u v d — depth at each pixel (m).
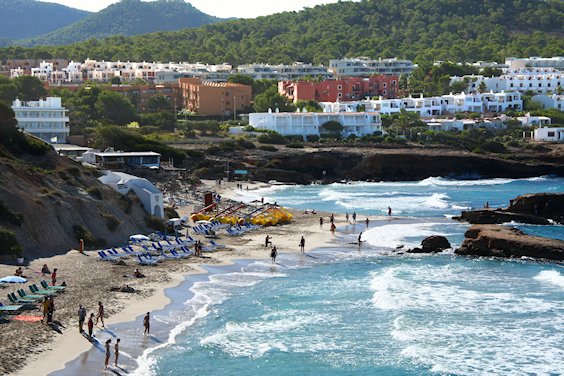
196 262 86.25
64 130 174.12
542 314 67.06
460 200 149.12
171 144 192.38
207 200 127.62
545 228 114.00
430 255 94.25
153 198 107.56
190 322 63.06
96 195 98.62
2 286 67.19
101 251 83.31
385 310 67.88
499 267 86.62
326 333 61.41
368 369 53.81
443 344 59.09
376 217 125.06
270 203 136.25
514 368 54.31
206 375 51.66
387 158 191.25
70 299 65.38
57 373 49.25
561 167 198.00
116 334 58.28
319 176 189.62
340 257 92.19
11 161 95.44
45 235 84.06
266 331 61.75
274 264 87.38
